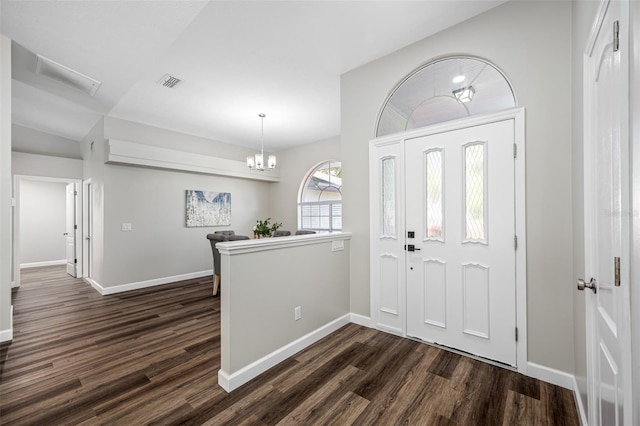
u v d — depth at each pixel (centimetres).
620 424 87
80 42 257
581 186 160
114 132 443
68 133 536
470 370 213
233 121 469
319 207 622
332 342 263
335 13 224
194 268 545
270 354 223
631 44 73
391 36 254
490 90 229
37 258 677
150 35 246
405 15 228
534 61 204
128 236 460
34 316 340
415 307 264
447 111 251
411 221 266
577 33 168
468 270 233
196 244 549
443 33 246
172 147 512
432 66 260
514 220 212
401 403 179
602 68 117
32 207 673
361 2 213
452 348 243
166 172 509
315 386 197
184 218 534
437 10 223
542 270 201
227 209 604
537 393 186
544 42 200
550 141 198
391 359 231
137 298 414
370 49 273
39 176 510
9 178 267
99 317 337
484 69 233
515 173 211
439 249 249
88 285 492
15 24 233
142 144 462
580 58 160
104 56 278
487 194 224
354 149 308
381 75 287
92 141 496
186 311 358
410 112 273
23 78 328
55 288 473
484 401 179
